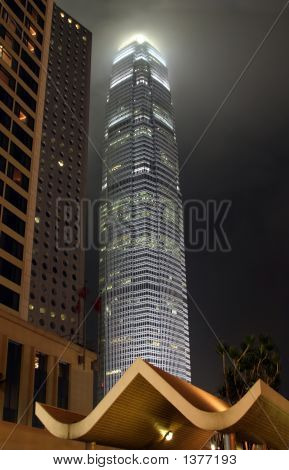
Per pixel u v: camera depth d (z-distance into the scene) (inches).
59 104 5354.3
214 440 1418.6
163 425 926.4
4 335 2049.7
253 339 1985.7
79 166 5280.5
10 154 2357.3
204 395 932.0
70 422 852.0
